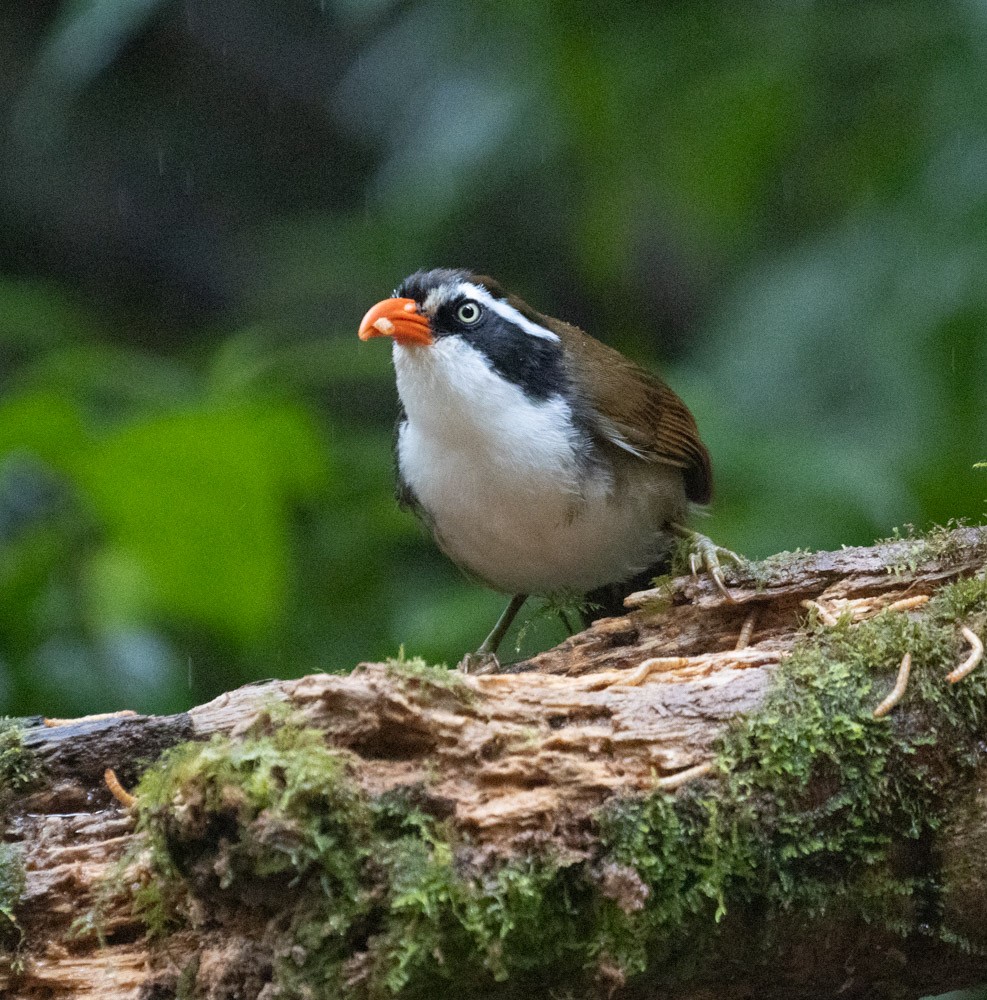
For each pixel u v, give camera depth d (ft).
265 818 17.79
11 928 19.65
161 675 36.29
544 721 19.83
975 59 38.70
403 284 31.32
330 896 18.08
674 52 41.98
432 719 19.19
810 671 20.40
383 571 42.22
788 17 41.34
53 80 56.54
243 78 63.52
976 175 38.93
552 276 57.82
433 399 30.22
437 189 47.73
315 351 40.81
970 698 20.04
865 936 20.03
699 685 20.40
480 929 18.17
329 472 38.78
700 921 19.30
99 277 64.13
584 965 18.93
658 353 57.82
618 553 32.12
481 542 31.94
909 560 23.31
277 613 36.55
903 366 39.24
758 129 42.73
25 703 35.14
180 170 64.13
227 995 18.51
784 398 41.09
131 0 40.52
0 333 47.55
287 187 64.13
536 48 43.70
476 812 18.74
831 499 37.70
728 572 24.71
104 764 21.04
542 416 30.30
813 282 41.73
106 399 41.83
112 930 19.65
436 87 48.98
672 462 31.91
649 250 56.85
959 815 19.92
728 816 19.43
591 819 19.10
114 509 33.76
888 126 41.93
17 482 36.76
